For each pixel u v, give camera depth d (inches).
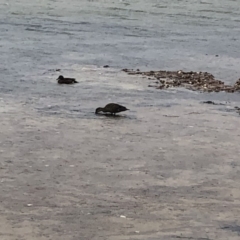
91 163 496.1
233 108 761.0
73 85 855.7
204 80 959.6
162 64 1123.9
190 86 901.2
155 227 373.7
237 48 1444.4
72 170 475.8
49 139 563.8
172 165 501.0
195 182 461.4
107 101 757.3
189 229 373.7
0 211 387.5
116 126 625.3
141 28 1759.4
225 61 1213.1
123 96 796.0
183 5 2903.5
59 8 2295.8
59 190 430.0
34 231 360.2
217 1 3351.4
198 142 579.5
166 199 422.0
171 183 456.4
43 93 786.8
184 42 1497.3
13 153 514.3
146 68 1063.6
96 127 617.0
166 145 563.2
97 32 1584.6
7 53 1131.3
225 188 450.9
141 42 1437.0
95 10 2305.6
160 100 784.3
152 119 668.7
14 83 848.3
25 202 404.8
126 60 1139.3
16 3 2383.1
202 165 505.4
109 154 524.1
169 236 361.7
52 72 959.6
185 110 729.6
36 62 1050.1
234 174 485.1
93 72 980.6
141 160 511.2
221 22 2153.1
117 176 466.0
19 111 675.4
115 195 425.1
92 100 758.5
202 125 652.7
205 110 737.0
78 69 1002.1
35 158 503.2
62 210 393.4
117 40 1446.9
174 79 954.1
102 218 382.9
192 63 1159.0
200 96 830.5
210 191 442.6
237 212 404.5
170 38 1565.0
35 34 1454.2
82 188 436.1
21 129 595.5
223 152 548.4
